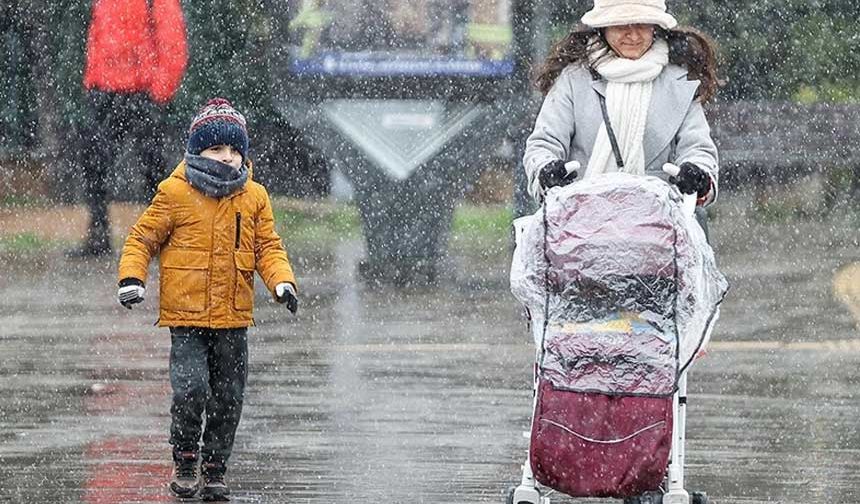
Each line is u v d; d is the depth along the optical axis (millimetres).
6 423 27484
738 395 30094
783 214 57312
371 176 46656
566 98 19828
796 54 58562
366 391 30312
